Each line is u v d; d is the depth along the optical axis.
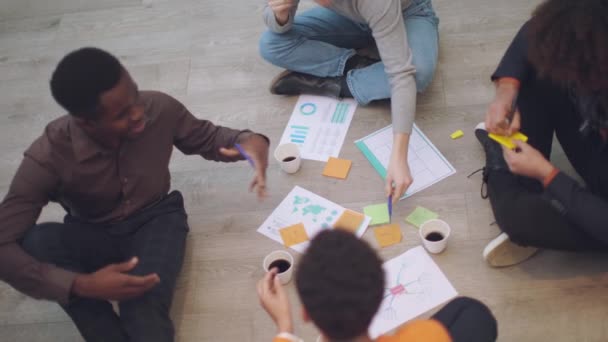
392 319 1.75
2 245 1.55
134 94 1.53
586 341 1.67
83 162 1.62
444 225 1.88
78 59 1.44
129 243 1.84
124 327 1.66
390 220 1.99
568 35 1.28
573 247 1.66
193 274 1.96
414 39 2.23
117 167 1.71
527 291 1.79
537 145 1.77
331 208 2.05
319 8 2.41
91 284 1.55
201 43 2.70
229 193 2.17
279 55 2.34
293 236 1.99
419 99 2.35
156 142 1.77
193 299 1.90
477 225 1.95
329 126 2.30
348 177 2.14
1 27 2.92
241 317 1.84
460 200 2.02
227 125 2.37
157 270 1.74
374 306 0.96
